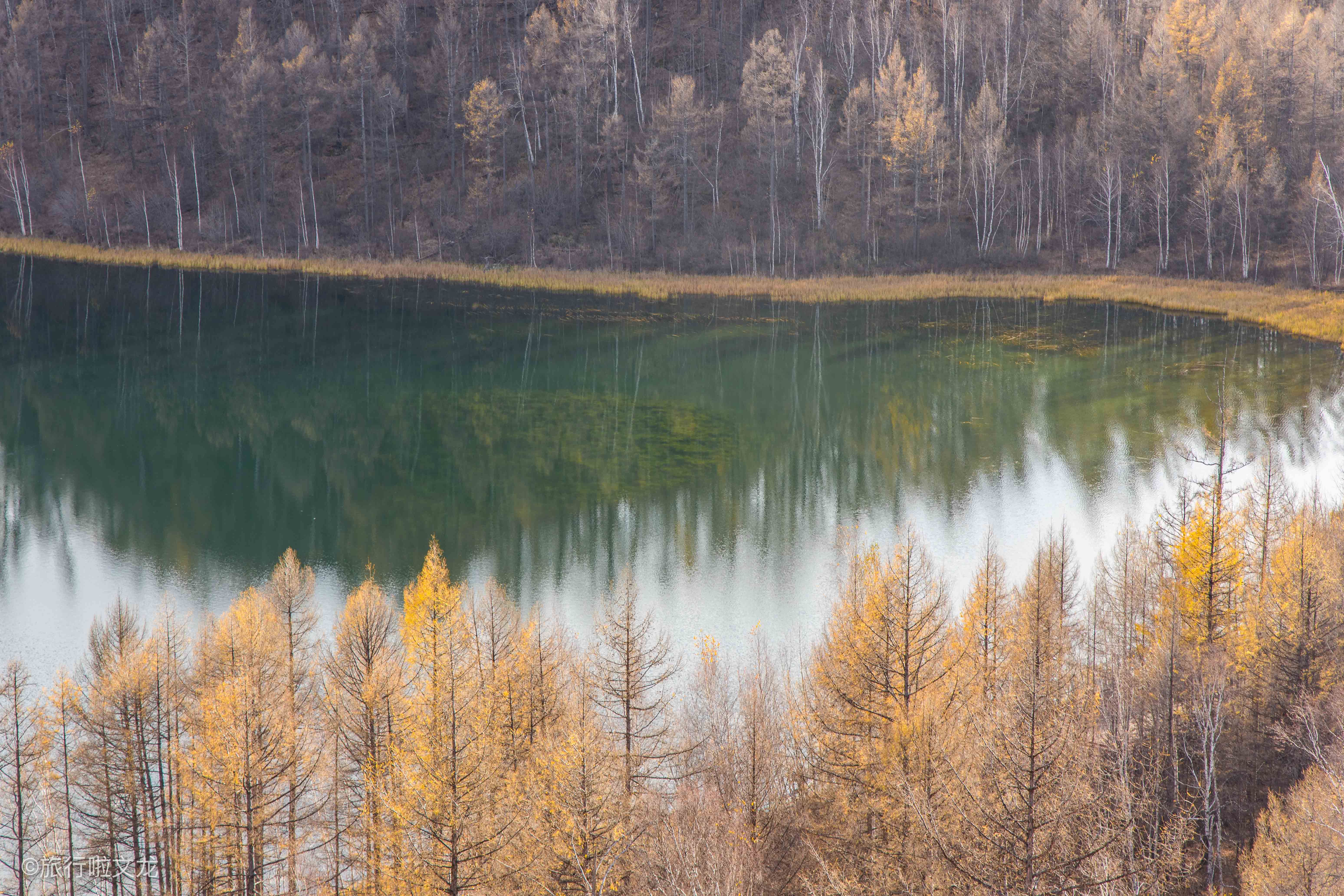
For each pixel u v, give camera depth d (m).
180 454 65.69
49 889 29.58
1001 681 31.77
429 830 26.33
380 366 82.56
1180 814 25.06
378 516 56.53
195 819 30.06
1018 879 20.06
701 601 46.88
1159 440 62.50
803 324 91.81
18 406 73.62
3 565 50.72
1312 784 23.72
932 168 108.38
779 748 29.44
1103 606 39.69
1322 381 70.62
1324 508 46.25
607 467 63.06
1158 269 102.44
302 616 39.72
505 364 83.00
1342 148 100.94
